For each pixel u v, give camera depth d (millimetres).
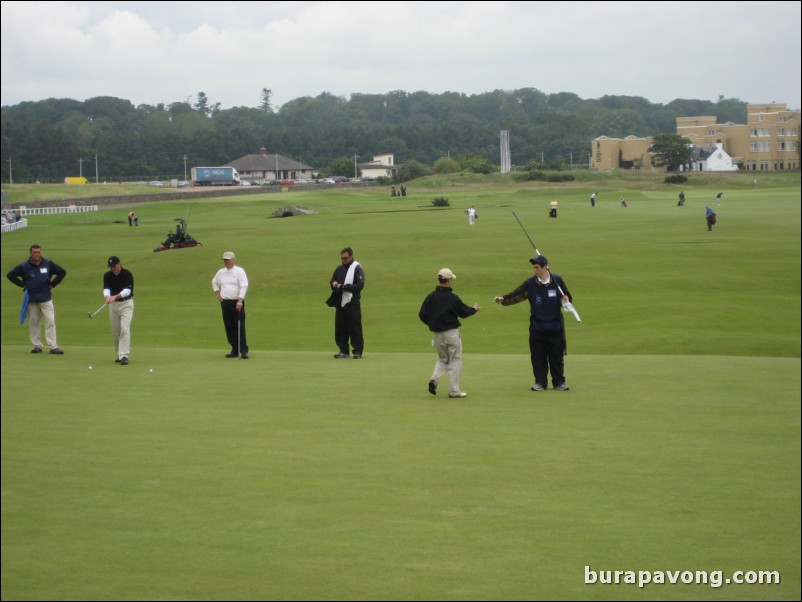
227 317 20688
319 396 15211
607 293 42969
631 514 9125
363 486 10016
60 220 99625
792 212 86375
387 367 18891
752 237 63344
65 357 20875
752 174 176875
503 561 7996
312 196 148250
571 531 8680
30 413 13852
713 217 68312
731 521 8977
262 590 7430
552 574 7746
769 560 8086
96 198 131250
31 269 21344
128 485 10109
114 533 8680
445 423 13000
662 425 12820
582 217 83500
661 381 16750
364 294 43938
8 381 16922
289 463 10922
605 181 168500
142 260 55469
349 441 11969
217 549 8258
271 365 19266
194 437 12258
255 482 10195
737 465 10805
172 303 43906
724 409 13992
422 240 63375
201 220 96750
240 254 56219
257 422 13133
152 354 21609
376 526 8797
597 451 11398
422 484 10070
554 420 13180
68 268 55000
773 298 41438
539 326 15602
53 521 9031
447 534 8594
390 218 88312
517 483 10125
